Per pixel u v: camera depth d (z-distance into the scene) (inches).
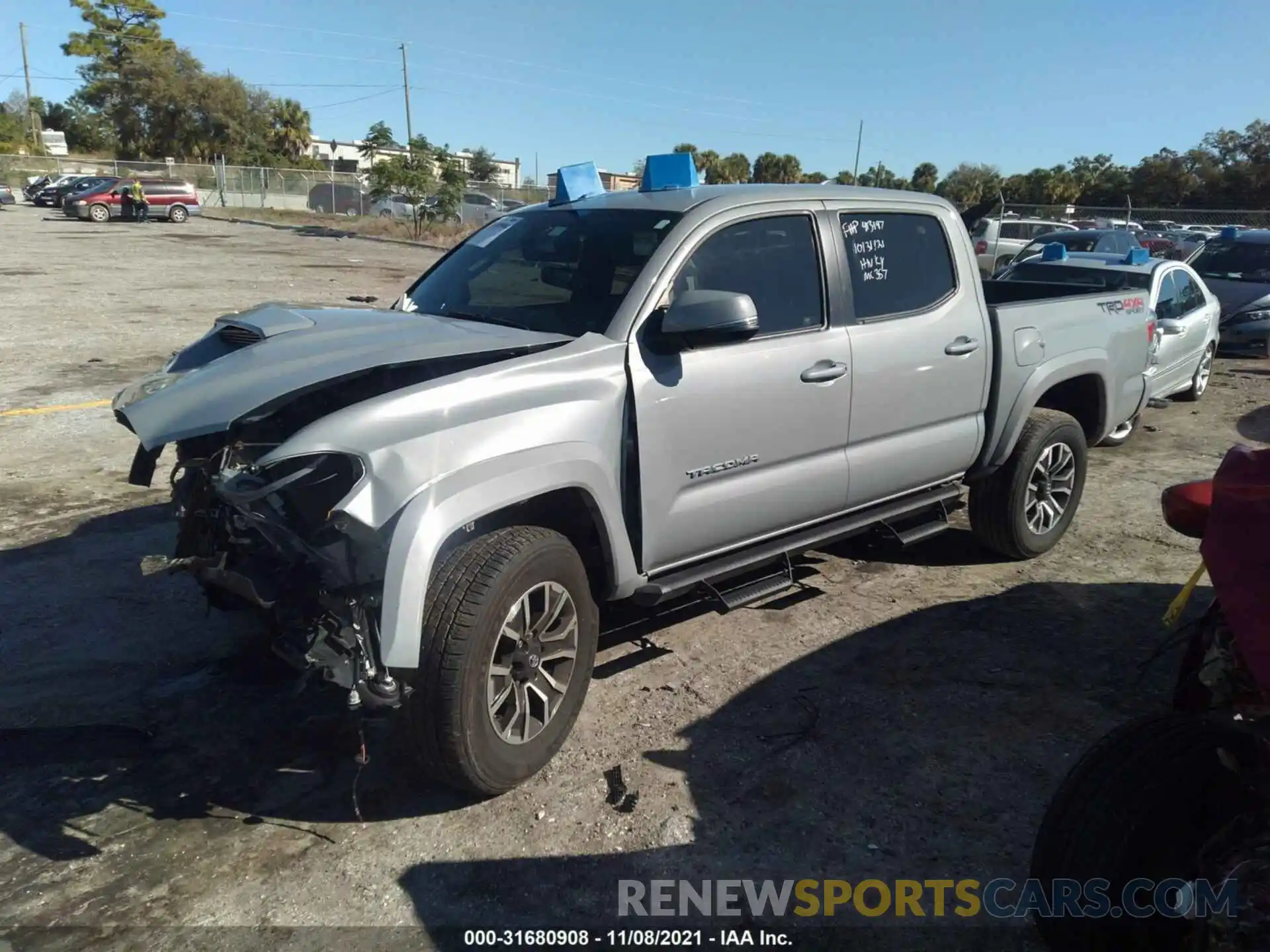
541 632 133.7
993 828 128.9
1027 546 215.6
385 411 120.7
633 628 185.9
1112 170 2009.1
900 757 144.2
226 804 132.0
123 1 2967.5
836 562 223.0
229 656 171.2
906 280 184.9
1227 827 87.8
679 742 147.4
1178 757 91.9
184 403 126.7
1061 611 195.5
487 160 2694.4
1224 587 89.5
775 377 158.9
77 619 184.4
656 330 147.1
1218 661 100.3
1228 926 86.0
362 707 118.4
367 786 136.2
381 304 616.4
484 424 125.8
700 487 153.9
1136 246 655.8
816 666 171.5
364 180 1924.2
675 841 125.6
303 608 121.6
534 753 134.6
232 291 692.7
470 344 136.5
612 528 141.2
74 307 587.5
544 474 129.2
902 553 228.4
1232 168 1819.6
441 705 121.0
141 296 650.8
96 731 147.9
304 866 120.5
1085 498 275.3
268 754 143.3
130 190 1534.2
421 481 117.7
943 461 194.1
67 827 126.6
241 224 1606.8
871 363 173.8
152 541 223.9
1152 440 349.1
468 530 132.6
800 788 136.5
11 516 237.9
